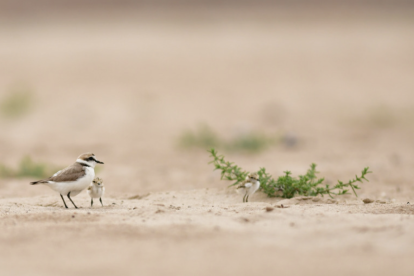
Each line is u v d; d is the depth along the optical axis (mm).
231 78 33938
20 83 32094
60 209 7691
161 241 5398
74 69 36000
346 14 54219
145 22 52594
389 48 40938
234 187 9953
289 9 57469
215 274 4457
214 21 52500
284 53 40188
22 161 13133
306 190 8969
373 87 31391
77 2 61156
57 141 19328
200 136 18578
